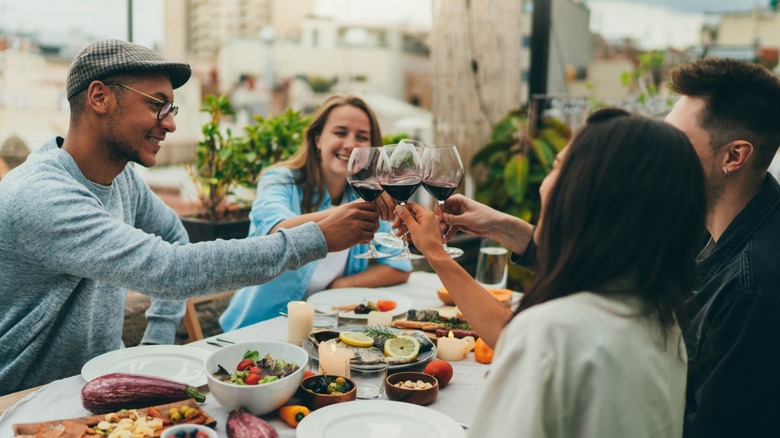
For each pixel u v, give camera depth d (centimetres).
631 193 84
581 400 79
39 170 150
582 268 86
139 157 162
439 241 133
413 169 157
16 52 670
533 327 82
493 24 429
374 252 180
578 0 548
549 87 510
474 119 426
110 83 154
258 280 142
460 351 165
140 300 251
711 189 142
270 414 129
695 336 134
